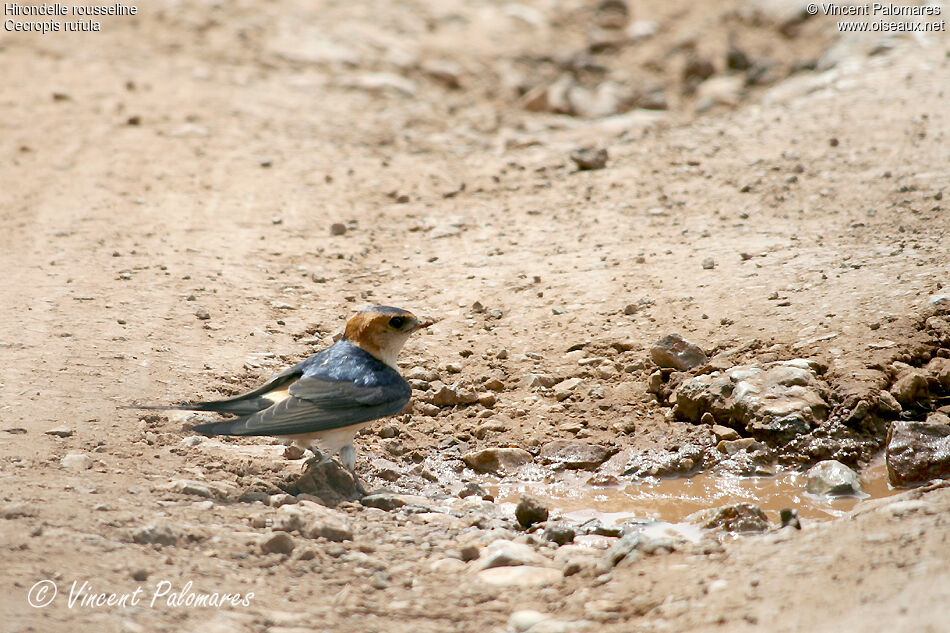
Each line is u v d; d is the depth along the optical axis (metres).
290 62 27.95
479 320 13.37
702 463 10.58
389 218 17.66
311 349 12.63
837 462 10.03
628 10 34.00
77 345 12.16
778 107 22.00
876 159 17.59
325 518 8.39
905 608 6.07
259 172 19.95
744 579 6.94
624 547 7.79
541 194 18.42
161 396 10.88
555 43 31.62
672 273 13.91
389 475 10.34
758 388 10.98
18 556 7.11
